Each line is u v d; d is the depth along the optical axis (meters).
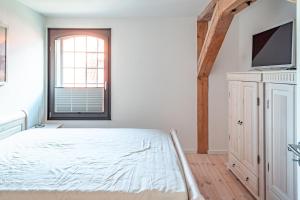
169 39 5.27
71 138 3.46
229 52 5.26
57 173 2.18
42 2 4.18
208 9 4.26
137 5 4.38
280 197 2.69
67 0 4.09
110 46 5.27
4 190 1.83
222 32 3.99
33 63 4.70
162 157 2.64
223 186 3.77
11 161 2.50
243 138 3.65
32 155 2.70
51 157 2.64
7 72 3.78
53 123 5.21
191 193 1.79
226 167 4.53
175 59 5.28
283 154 2.64
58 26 5.22
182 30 5.25
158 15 5.09
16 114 3.94
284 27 3.25
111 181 2.00
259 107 3.16
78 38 5.35
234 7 3.25
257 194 3.21
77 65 5.37
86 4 4.31
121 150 2.90
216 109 5.30
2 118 3.50
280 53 3.34
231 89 4.12
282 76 2.64
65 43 5.35
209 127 5.32
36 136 3.56
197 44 5.24
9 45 3.83
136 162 2.47
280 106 2.69
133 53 5.28
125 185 1.92
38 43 4.89
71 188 1.87
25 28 4.35
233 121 4.05
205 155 5.23
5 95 3.74
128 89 5.31
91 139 3.41
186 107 5.32
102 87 5.36
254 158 3.28
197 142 5.33
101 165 2.39
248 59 4.77
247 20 4.82
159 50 5.28
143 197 1.80
